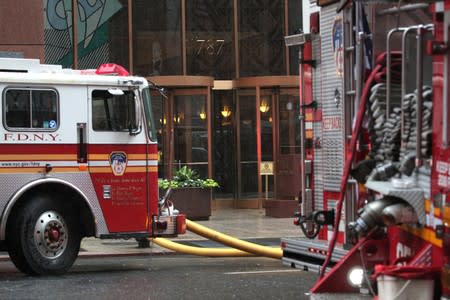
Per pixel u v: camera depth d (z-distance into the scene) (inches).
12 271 517.0
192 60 945.5
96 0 908.0
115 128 488.7
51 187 470.3
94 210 479.5
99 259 590.9
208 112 916.0
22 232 458.0
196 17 948.6
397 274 245.9
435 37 238.5
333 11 376.2
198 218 827.4
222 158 952.3
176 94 919.7
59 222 469.7
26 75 464.1
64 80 473.7
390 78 276.1
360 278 294.7
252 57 963.3
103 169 483.2
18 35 746.8
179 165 914.1
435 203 239.0
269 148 948.0
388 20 310.8
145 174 497.0
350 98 330.3
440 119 235.1
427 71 249.1
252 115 951.0
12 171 458.0
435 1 236.2
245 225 784.9
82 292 401.4
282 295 392.2
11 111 460.1
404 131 259.8
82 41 900.6
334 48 375.2
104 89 483.8
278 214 851.4
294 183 865.5
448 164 230.8
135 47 924.6
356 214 324.5
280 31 970.1
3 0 741.3
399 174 262.8
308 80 406.9
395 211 252.2
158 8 933.2
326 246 377.4
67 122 474.3
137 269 514.3
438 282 244.1
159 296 388.8
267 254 552.7
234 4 959.0
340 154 378.9
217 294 395.5
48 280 448.8
